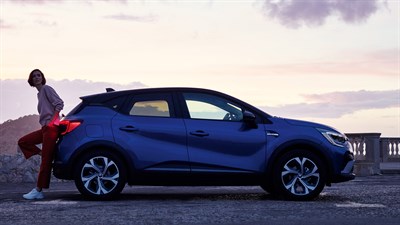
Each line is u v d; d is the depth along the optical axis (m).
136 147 8.56
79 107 8.84
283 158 8.66
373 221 6.60
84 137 8.56
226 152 8.64
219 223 6.46
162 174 8.56
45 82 9.16
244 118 8.62
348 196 9.36
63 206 7.90
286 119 8.94
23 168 13.43
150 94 8.87
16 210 7.54
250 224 6.40
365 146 18.95
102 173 8.55
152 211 7.38
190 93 8.91
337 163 8.78
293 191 8.66
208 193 10.10
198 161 8.58
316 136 8.77
